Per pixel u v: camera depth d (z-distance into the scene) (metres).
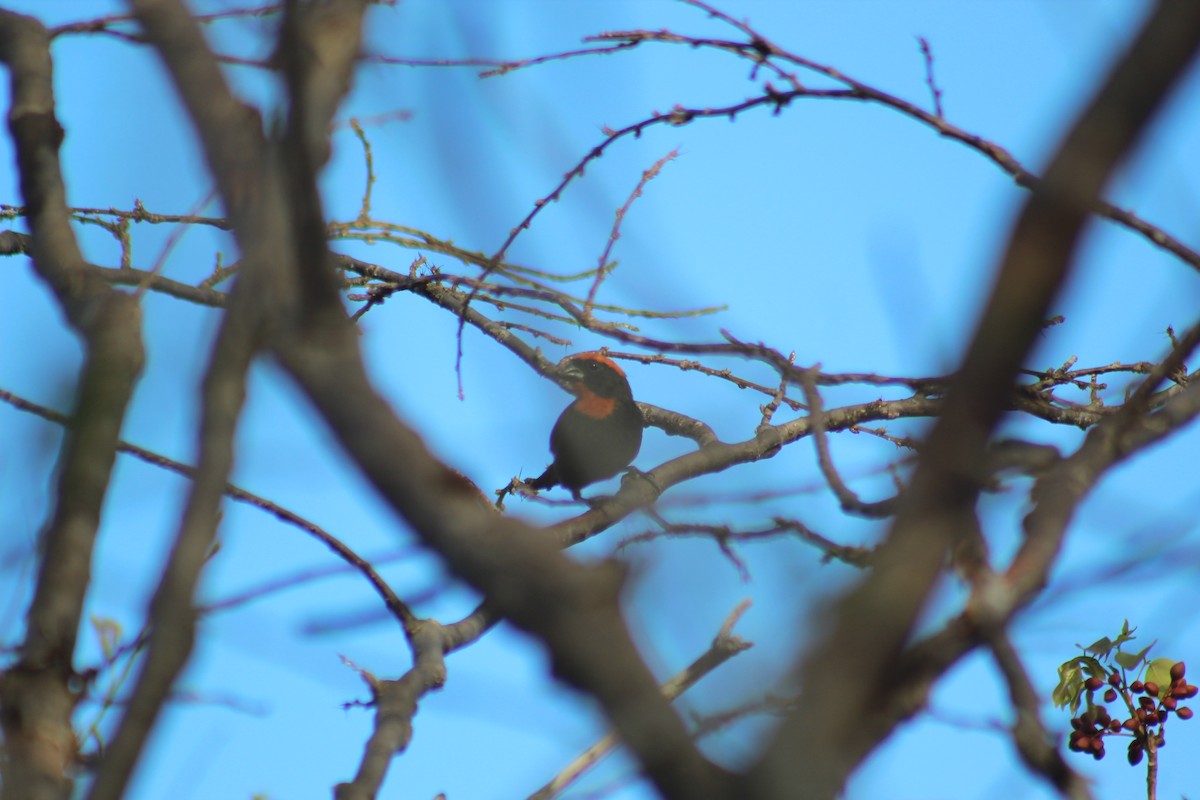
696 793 3.79
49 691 5.62
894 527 3.78
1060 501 5.14
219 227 9.81
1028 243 3.67
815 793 3.61
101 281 6.88
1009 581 4.73
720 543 5.15
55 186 7.67
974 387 3.72
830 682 3.71
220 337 3.96
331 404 3.90
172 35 4.64
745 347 6.87
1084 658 9.66
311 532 8.34
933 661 4.47
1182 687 9.52
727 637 4.74
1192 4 3.65
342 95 4.49
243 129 4.45
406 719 7.15
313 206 3.90
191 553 3.90
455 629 8.57
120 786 3.76
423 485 3.93
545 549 3.91
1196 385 6.25
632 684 3.87
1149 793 9.32
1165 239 7.05
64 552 5.68
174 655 3.86
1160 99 3.67
